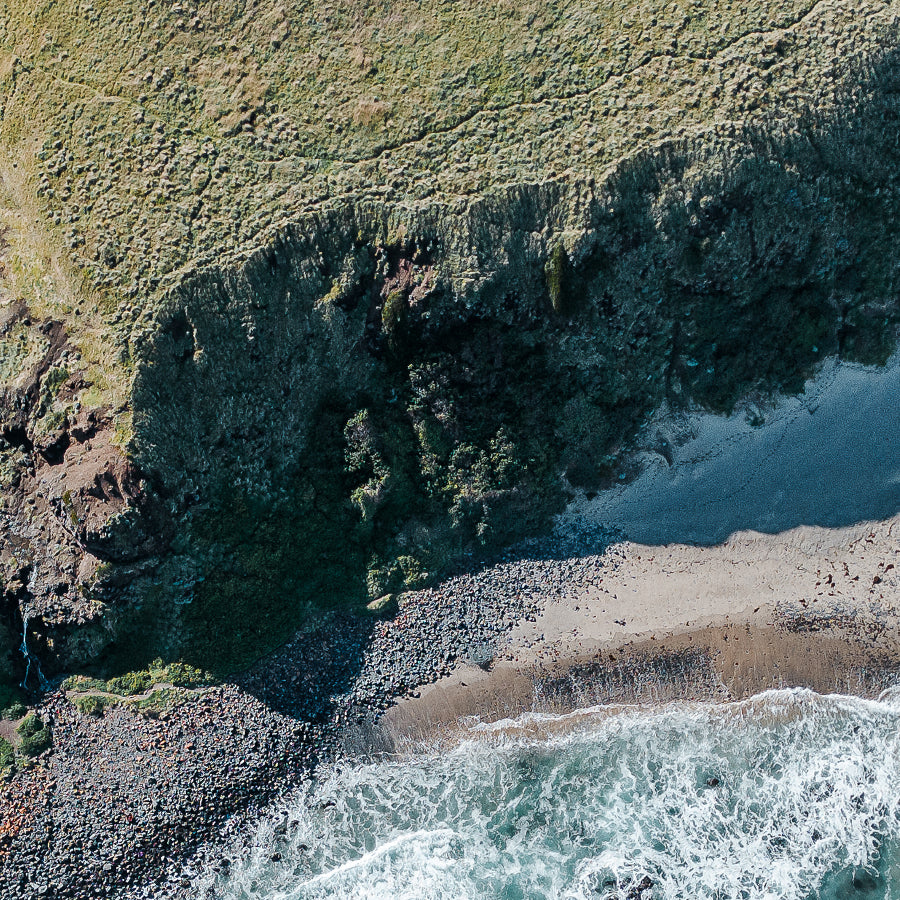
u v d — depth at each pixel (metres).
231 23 27.45
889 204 27.27
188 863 29.08
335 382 28.69
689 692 29.47
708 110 25.80
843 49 25.64
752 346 28.81
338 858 29.03
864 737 28.86
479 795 29.28
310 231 26.72
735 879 27.81
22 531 28.83
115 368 26.98
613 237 26.61
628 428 29.58
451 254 26.64
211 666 29.45
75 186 27.47
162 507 27.92
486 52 26.69
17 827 28.81
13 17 28.48
